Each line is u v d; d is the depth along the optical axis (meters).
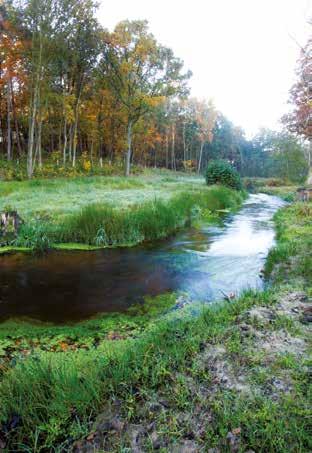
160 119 44.34
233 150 67.50
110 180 21.61
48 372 2.71
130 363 2.76
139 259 6.98
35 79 19.53
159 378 2.55
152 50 25.81
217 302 4.30
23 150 32.97
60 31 19.12
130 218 8.93
